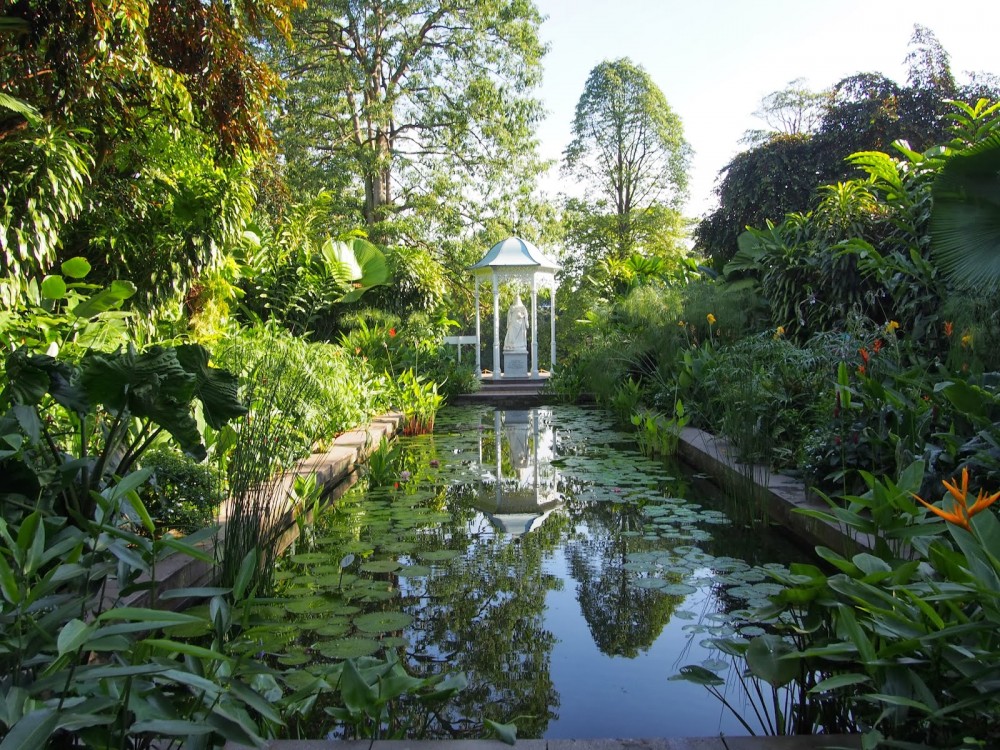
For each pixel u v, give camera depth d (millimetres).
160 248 5199
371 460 5379
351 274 10156
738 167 15156
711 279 10133
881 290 6070
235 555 2895
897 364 4430
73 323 3723
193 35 5043
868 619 1792
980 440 2943
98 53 4035
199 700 1496
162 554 1948
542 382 13375
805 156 14570
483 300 18438
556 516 4328
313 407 5090
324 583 3064
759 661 1893
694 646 2486
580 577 3199
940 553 1706
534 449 6957
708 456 5277
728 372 5836
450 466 6066
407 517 4238
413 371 10180
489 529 4027
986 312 4199
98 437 3094
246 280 9188
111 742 1403
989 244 4113
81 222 5133
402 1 16422
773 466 4598
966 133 5500
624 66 24031
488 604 2869
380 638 2496
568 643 2508
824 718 1967
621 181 25203
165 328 5449
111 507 1830
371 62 16906
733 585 3045
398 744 1634
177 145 5223
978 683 1446
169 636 2453
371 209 17609
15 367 2207
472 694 2164
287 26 5383
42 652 1545
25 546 1510
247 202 5582
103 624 1944
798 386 4809
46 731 1159
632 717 2029
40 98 4328
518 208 17859
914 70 14062
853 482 3697
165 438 3316
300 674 2162
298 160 15859
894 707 1526
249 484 3289
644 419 7082
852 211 6523
